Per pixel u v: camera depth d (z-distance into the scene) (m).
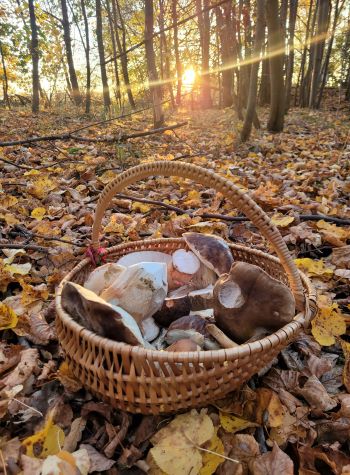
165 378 0.37
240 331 0.46
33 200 1.09
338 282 0.73
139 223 0.95
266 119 3.46
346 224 0.99
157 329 0.52
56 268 0.74
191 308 0.55
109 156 1.62
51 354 0.53
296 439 0.42
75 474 0.36
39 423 0.43
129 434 0.42
